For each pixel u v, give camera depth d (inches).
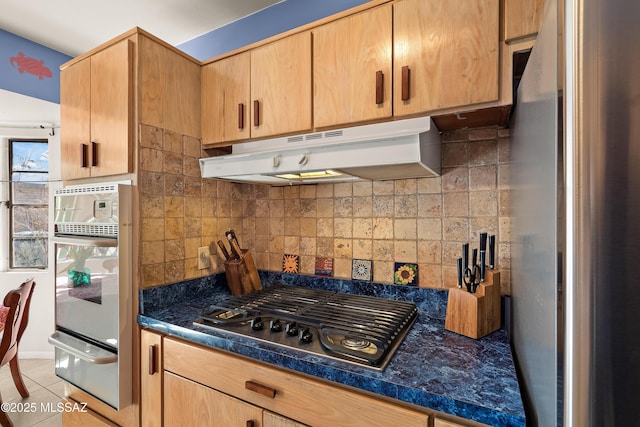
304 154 44.4
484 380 28.9
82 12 69.9
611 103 14.1
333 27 45.3
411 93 39.5
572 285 15.0
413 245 51.6
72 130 58.6
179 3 66.2
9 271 105.8
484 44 35.5
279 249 65.7
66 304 56.1
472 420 25.2
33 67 83.7
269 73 50.9
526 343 28.0
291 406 33.7
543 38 21.1
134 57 49.8
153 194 51.5
